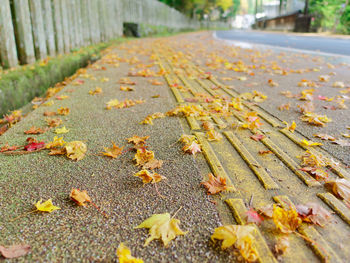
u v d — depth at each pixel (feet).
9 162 1.73
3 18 3.87
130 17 15.99
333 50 8.91
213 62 6.11
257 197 1.44
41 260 1.03
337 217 1.31
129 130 2.24
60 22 6.00
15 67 4.03
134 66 5.44
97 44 8.98
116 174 1.61
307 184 1.56
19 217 1.26
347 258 1.07
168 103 2.97
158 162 1.71
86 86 3.72
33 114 2.60
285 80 4.28
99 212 1.30
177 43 11.94
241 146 1.99
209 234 1.18
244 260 1.04
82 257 1.05
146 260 1.04
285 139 2.15
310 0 23.41
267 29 36.76
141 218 1.27
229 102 3.04
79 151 1.84
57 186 1.49
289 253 1.09
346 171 1.68
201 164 1.74
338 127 2.38
